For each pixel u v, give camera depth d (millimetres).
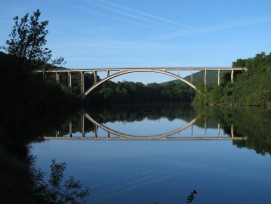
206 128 41438
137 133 37750
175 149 25516
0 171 13133
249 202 13164
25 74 23875
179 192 14203
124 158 21594
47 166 18484
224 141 29812
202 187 15008
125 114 70438
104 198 13258
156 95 146750
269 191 14523
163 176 16859
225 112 70000
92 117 60375
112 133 37281
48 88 57156
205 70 99438
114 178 16312
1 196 10320
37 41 24016
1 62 23453
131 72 88625
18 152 21547
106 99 110500
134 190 14359
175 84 160625
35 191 11969
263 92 83000
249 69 96188
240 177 16750
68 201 12102
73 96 83688
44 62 24484
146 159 21234
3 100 23891
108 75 89000
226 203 12992
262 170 18250
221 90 99000
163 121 54031
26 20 23828
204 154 23141
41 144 27234
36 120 48000
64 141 29438
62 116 59250
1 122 24750
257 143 28125
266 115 57125
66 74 104688
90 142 29328
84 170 17969
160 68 91375
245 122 46469
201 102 104625
